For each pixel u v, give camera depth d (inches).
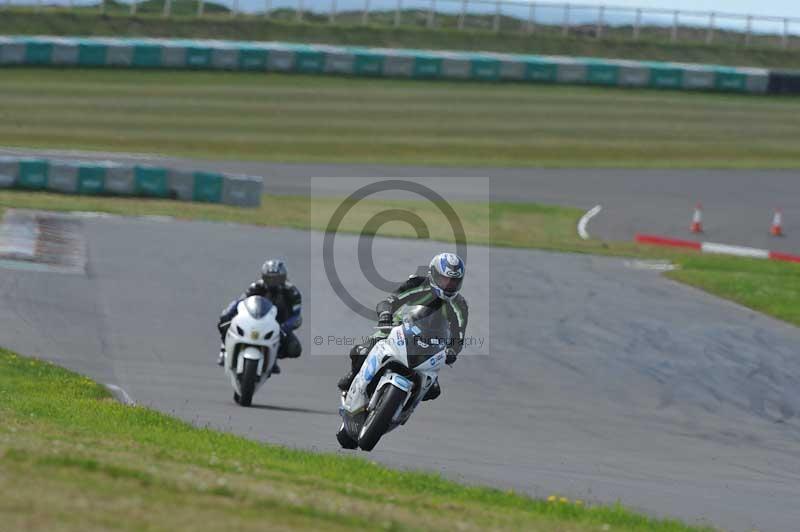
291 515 784.9
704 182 6269.7
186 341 2401.6
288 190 5477.4
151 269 3161.9
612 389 2220.7
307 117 7219.5
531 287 3319.4
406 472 1214.9
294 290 1936.5
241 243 3742.6
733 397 2226.9
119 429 1277.1
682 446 1782.7
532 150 6825.8
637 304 3174.2
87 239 3585.1
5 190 4773.6
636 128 7539.4
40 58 7716.5
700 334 2807.6
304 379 2166.6
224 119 7007.9
